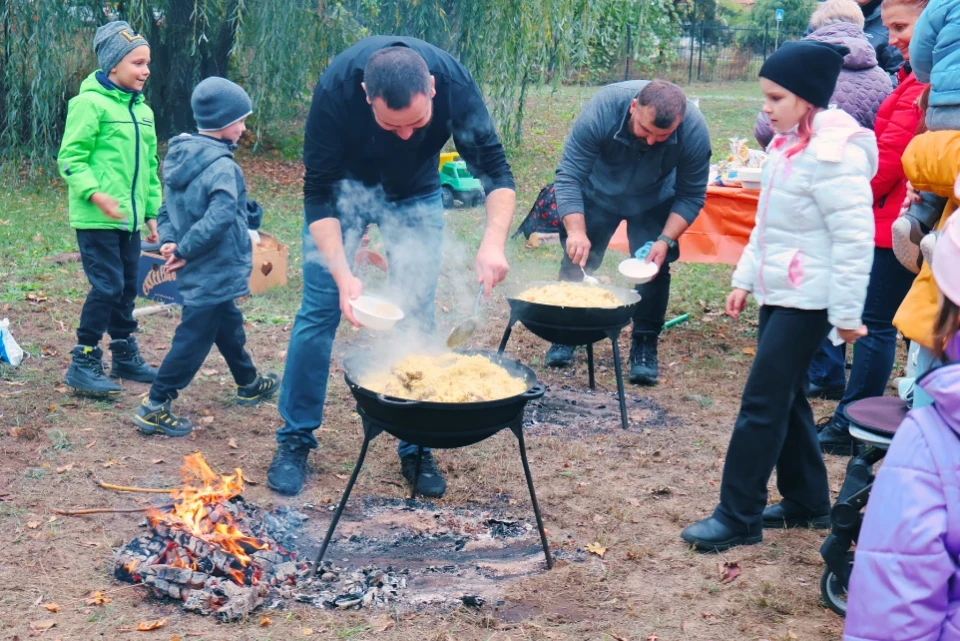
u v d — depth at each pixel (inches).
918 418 65.8
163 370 174.9
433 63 135.0
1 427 173.3
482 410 116.5
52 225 370.3
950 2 118.5
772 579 128.0
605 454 179.0
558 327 185.8
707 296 306.0
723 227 261.1
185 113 542.6
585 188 214.4
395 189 149.9
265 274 288.4
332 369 223.0
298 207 450.6
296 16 448.8
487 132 141.9
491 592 123.4
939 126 118.8
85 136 180.7
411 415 116.8
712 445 184.2
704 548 136.7
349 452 174.2
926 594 62.2
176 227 172.7
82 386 190.7
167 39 511.5
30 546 129.9
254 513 140.2
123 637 108.5
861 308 120.0
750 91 928.9
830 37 191.8
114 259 189.5
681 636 113.1
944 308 69.7
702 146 201.9
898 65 226.2
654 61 993.5
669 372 233.3
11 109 441.7
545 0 455.5
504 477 166.7
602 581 127.2
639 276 196.4
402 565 131.6
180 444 173.2
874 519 65.1
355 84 133.2
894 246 133.3
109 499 147.5
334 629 112.3
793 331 126.6
